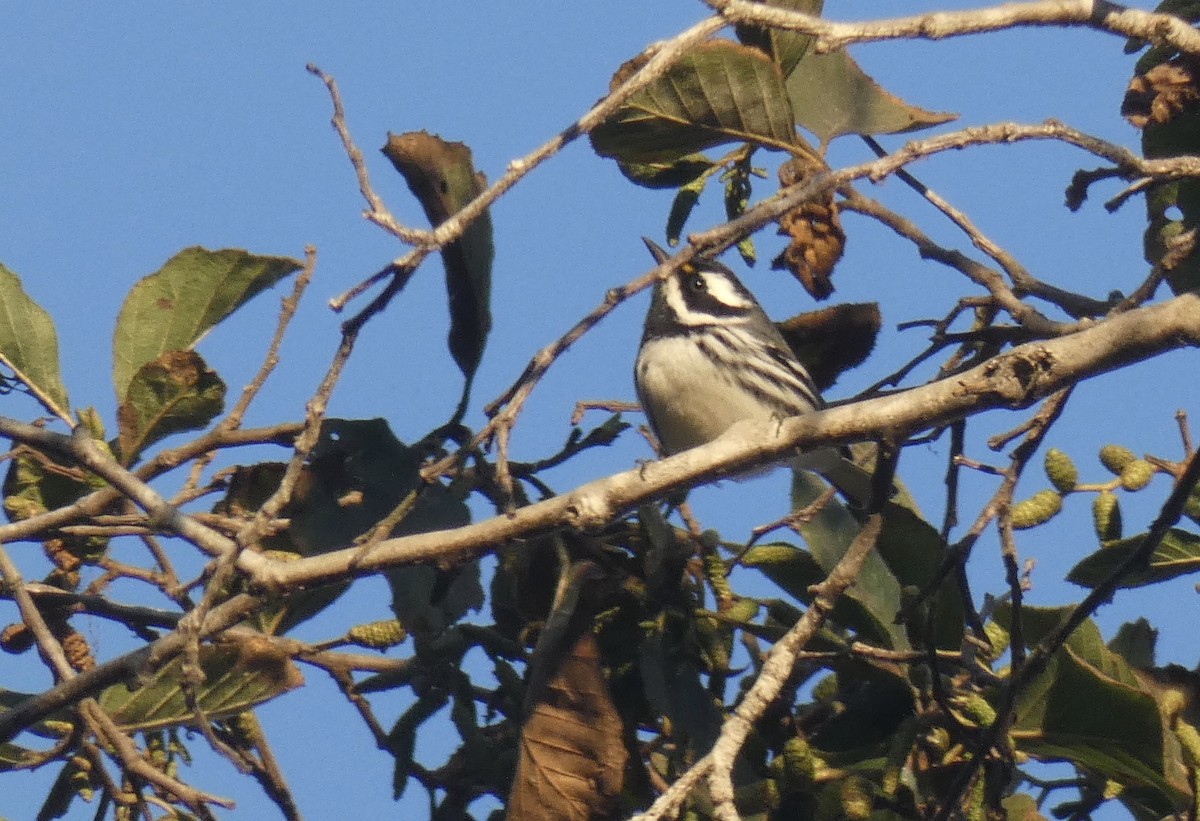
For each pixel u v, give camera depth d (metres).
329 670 9.20
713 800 6.34
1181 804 8.55
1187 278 10.42
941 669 9.37
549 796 8.27
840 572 7.19
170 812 8.73
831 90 10.25
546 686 8.41
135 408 9.59
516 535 7.66
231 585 9.83
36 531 9.10
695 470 7.60
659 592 8.82
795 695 9.52
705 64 9.69
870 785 8.35
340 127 7.38
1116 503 9.70
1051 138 7.97
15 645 9.73
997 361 7.60
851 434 7.60
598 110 7.34
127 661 8.18
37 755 9.02
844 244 10.02
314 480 9.51
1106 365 7.52
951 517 9.17
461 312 9.42
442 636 9.00
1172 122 10.25
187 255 9.99
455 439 9.65
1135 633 10.34
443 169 9.28
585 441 9.70
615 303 7.75
